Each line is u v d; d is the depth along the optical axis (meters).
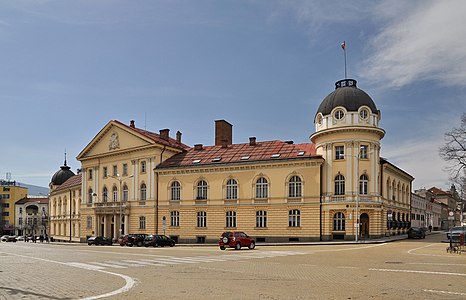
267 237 54.91
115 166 70.69
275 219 54.75
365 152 51.97
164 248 44.22
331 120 52.97
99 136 72.25
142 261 25.36
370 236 51.19
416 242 47.94
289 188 54.69
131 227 66.19
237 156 59.94
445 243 45.16
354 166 51.19
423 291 13.48
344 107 52.34
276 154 57.25
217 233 58.47
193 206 60.59
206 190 60.19
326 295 12.86
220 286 14.71
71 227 87.75
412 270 19.20
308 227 52.72
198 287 14.49
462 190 68.25
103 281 16.05
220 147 64.75
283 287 14.44
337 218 51.75
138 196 65.88
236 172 57.97
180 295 12.92
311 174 53.38
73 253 34.19
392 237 56.88
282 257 28.14
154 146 64.31
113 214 69.12
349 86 55.94
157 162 64.81
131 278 16.94
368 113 52.44
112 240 65.00
